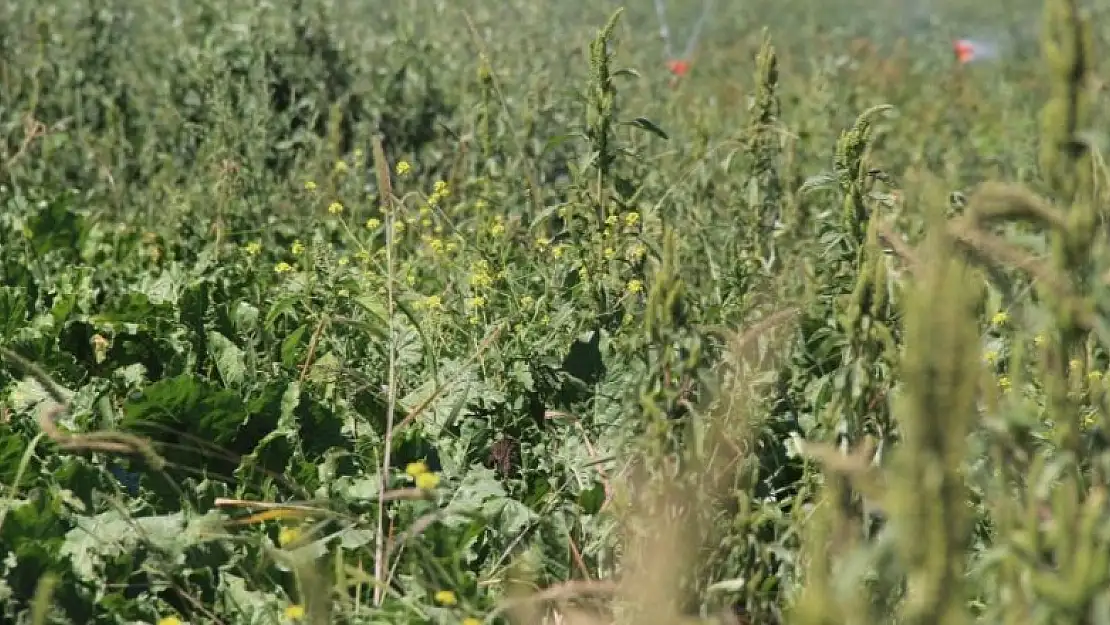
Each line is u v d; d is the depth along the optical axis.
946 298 3.61
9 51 16.83
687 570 5.81
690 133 15.05
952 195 9.48
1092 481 5.12
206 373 8.88
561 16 23.25
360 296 9.28
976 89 25.23
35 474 7.26
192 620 6.38
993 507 4.99
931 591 3.60
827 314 8.58
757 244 10.05
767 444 7.32
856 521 5.45
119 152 14.41
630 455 6.36
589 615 6.25
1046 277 4.89
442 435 8.11
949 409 3.59
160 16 19.69
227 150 13.01
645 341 6.25
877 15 38.31
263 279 10.73
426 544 6.75
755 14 36.56
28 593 6.25
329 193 12.85
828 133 15.44
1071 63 4.79
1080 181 4.84
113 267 11.13
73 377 8.93
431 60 17.39
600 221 9.56
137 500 7.05
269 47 16.20
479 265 9.65
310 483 7.53
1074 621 3.97
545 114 14.51
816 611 3.89
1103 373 6.71
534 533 7.08
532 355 8.55
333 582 6.58
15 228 12.01
